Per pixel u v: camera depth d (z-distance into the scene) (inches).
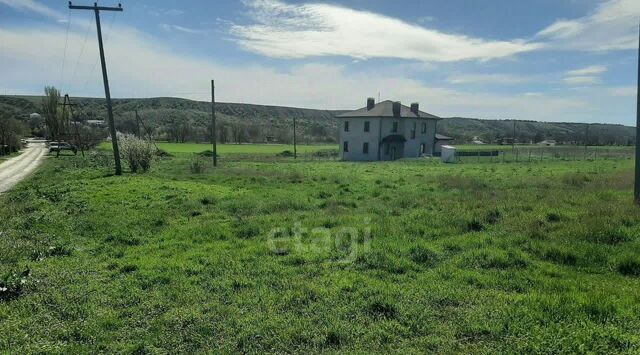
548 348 195.2
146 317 240.1
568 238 369.7
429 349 202.7
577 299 239.8
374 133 2329.0
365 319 231.8
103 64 987.3
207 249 373.7
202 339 213.8
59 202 625.6
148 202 619.5
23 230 453.7
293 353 201.3
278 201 609.9
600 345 195.6
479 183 808.3
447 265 317.4
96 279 300.2
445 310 240.7
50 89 3284.9
